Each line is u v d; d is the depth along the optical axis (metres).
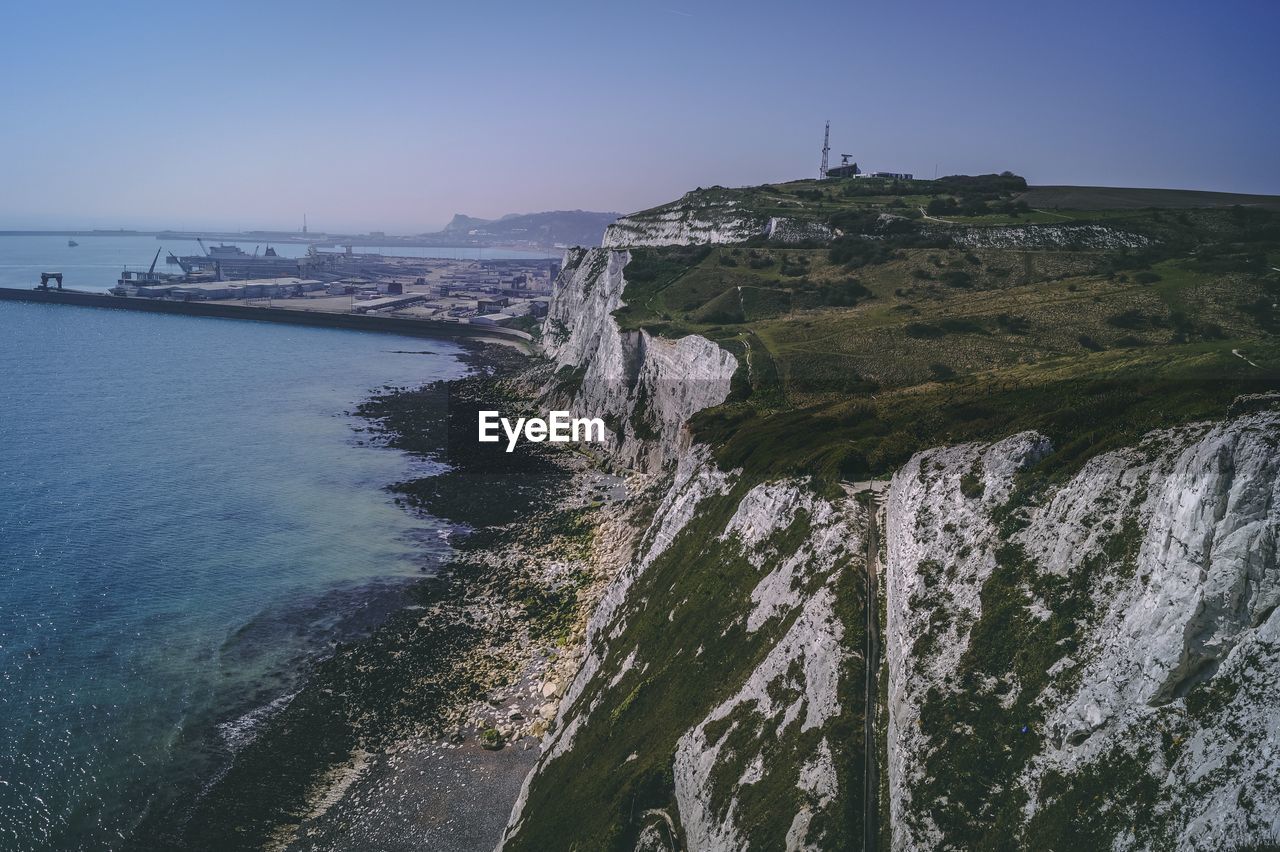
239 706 54.62
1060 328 81.00
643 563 57.66
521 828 40.84
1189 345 63.81
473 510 89.25
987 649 31.44
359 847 43.16
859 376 78.44
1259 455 26.50
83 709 53.50
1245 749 23.08
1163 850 23.12
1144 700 26.36
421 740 51.25
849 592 37.50
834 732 31.81
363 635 63.38
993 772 28.11
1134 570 29.73
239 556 76.88
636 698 43.78
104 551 76.69
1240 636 25.25
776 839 29.86
